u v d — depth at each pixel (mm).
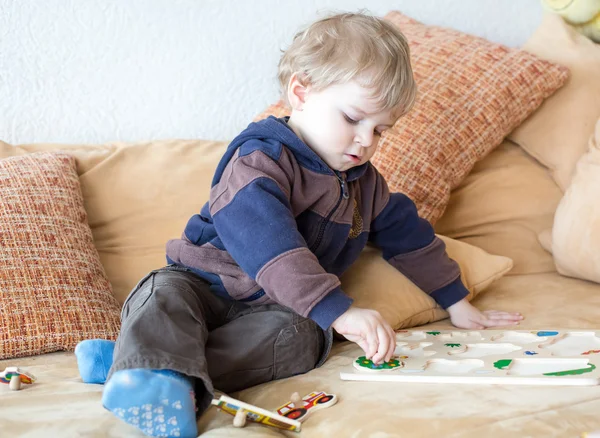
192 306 1059
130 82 1792
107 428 888
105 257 1502
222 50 1824
